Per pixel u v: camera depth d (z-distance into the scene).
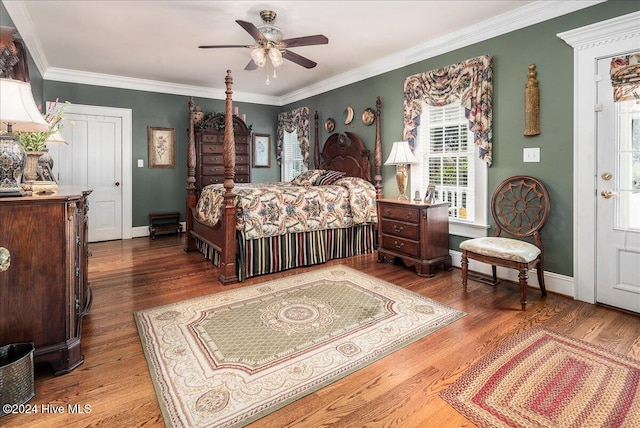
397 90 4.36
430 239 3.49
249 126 6.24
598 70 2.66
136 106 5.52
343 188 4.18
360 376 1.80
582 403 1.58
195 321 2.44
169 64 4.64
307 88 5.92
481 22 3.32
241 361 1.93
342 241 4.20
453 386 1.71
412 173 4.18
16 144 1.76
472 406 1.57
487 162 3.40
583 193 2.78
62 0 2.87
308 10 3.06
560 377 1.78
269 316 2.53
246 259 3.42
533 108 3.03
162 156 5.77
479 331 2.29
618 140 2.60
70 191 2.24
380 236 3.97
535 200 3.05
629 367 1.86
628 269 2.59
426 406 1.57
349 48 4.03
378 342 2.14
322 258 4.00
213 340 2.17
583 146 2.77
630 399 1.60
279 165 6.91
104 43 3.86
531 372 1.82
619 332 2.27
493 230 3.43
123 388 1.70
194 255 4.39
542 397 1.63
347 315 2.54
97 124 5.26
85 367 1.87
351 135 4.94
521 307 2.66
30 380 1.60
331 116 5.50
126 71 4.99
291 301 2.82
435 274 3.55
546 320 2.46
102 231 5.38
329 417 1.50
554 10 2.88
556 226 2.97
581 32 2.69
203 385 1.72
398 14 3.15
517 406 1.57
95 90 5.18
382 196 4.47
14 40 2.71
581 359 1.94
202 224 4.03
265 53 3.03
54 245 1.78
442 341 2.16
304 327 2.35
